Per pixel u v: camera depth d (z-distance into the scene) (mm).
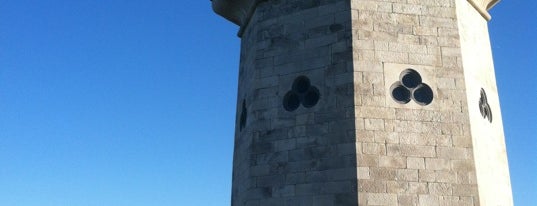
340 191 14336
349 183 14273
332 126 15047
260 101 16641
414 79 15531
